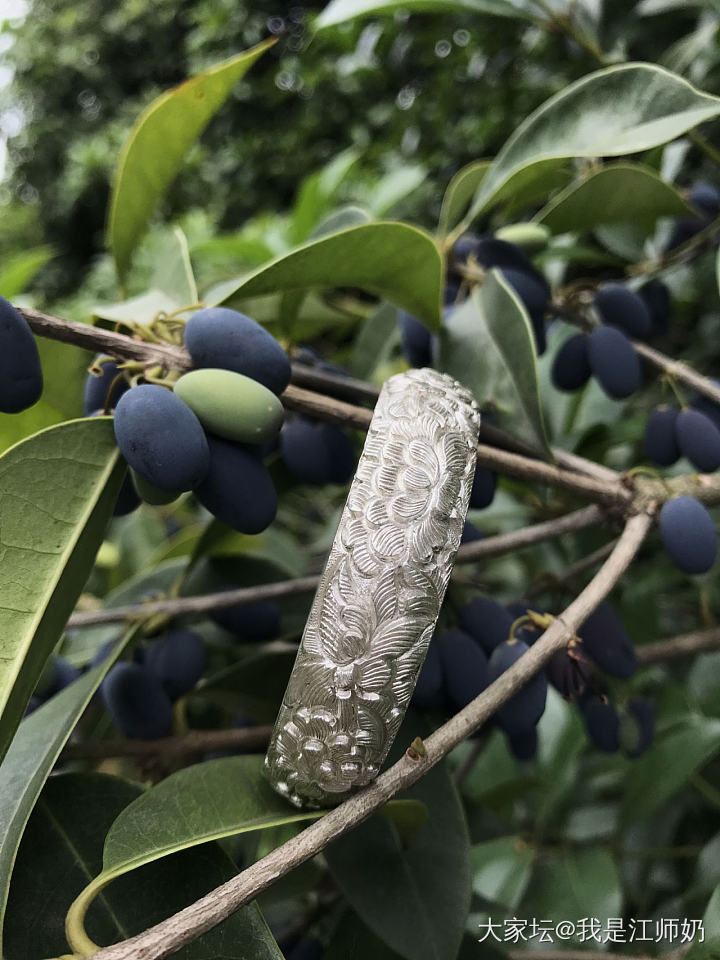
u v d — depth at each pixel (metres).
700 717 0.20
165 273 0.17
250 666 0.15
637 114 0.14
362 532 0.09
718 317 0.32
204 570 0.18
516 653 0.12
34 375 0.10
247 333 0.11
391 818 0.11
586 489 0.13
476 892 0.20
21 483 0.10
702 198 0.20
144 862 0.09
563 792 0.22
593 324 0.17
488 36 0.39
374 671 0.09
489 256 0.16
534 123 0.15
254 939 0.10
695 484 0.14
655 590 0.23
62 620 0.11
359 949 0.13
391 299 0.15
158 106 0.15
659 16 0.34
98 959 0.07
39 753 0.11
